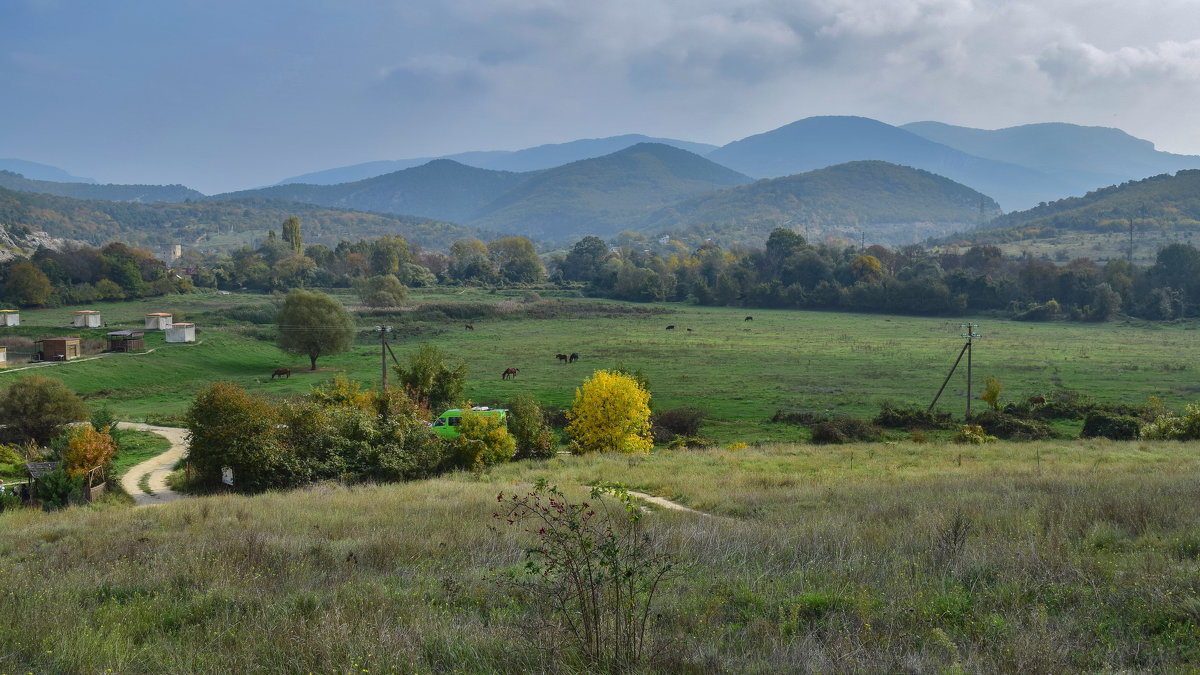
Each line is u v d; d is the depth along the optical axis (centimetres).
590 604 775
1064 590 877
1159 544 1087
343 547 1299
